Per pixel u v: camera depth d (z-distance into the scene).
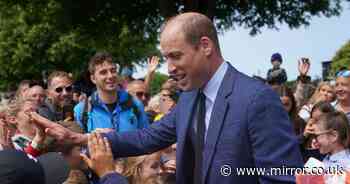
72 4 18.52
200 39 2.82
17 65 29.39
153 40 22.42
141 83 7.25
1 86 31.42
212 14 17.70
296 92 8.62
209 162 2.86
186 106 3.07
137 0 19.08
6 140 4.21
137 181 4.14
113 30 19.83
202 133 2.95
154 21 19.92
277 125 2.76
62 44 26.42
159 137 3.24
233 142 2.81
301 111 7.20
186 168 3.01
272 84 7.88
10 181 2.27
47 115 5.62
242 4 19.50
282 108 2.82
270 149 2.74
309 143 5.32
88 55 27.23
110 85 5.30
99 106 5.36
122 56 26.41
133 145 3.20
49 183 2.61
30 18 26.47
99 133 3.17
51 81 6.92
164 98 7.00
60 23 19.09
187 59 2.80
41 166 2.44
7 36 29.34
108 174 2.78
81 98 7.05
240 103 2.82
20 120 4.21
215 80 2.91
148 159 4.16
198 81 2.90
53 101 6.80
